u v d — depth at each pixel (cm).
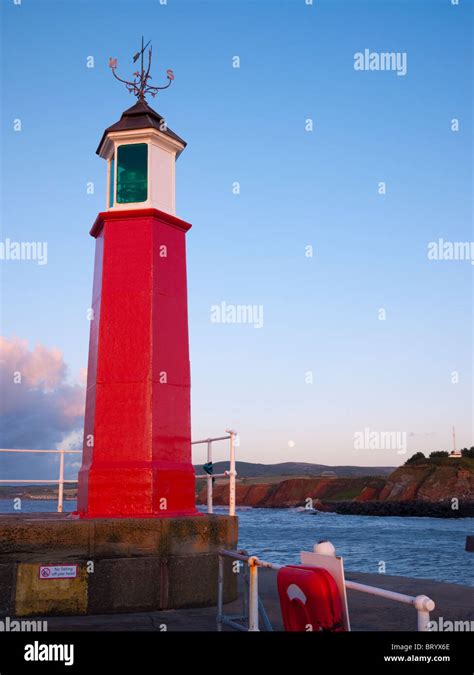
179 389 988
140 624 754
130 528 842
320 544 484
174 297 1008
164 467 932
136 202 1012
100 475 922
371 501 19050
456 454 19538
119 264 988
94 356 996
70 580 807
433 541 6556
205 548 889
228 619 682
